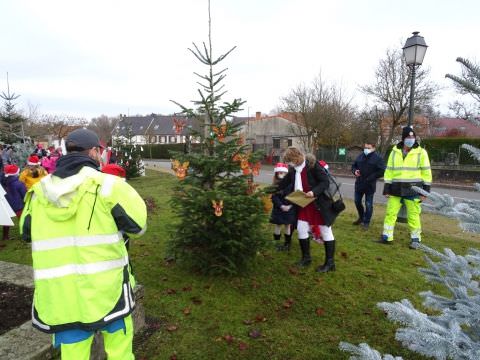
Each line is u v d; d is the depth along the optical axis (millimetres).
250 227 4410
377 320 3676
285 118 37750
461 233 7242
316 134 30250
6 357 2459
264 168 29984
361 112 29375
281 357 3088
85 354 2096
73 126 47031
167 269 4934
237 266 4699
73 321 2004
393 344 3260
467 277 2123
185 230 4496
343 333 3449
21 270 3953
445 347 1596
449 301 2121
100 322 1993
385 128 28266
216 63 4480
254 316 3754
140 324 3459
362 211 7645
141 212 2104
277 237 6137
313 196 4656
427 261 2352
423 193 2045
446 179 18594
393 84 25062
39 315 2043
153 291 4273
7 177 7137
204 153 4699
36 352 2516
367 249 5875
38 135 31688
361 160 7359
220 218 4238
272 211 5559
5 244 6363
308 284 4496
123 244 2176
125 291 2139
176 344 3250
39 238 2014
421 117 28141
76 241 1991
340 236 6660
